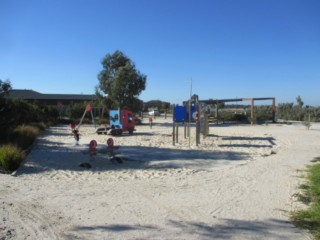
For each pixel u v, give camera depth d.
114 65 43.97
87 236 5.55
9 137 17.38
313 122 46.41
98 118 43.88
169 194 8.26
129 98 42.84
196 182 9.66
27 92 69.50
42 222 6.19
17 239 5.41
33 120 31.69
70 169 11.71
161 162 13.32
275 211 6.96
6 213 6.63
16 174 10.52
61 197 7.86
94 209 6.98
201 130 22.92
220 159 14.24
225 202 7.61
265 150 17.52
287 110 52.44
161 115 76.50
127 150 16.97
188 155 15.41
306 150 17.14
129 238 5.47
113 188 8.82
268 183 9.55
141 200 7.69
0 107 17.34
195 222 6.27
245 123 44.31
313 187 8.89
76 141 19.81
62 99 69.69
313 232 5.80
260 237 5.56
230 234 5.68
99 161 13.34
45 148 17.27
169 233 5.70
